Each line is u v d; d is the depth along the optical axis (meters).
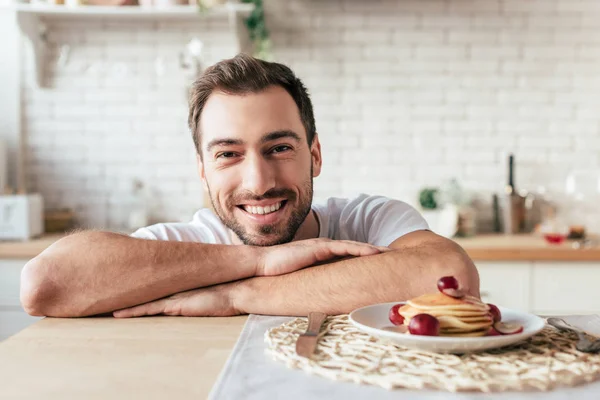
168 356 0.88
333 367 0.79
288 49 3.40
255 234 1.41
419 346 0.84
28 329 1.07
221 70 1.35
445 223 3.10
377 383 0.73
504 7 3.36
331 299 1.15
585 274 2.76
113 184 3.46
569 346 0.89
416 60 3.39
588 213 3.40
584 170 3.39
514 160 3.39
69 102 3.44
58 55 3.42
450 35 3.38
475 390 0.72
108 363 0.85
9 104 3.42
